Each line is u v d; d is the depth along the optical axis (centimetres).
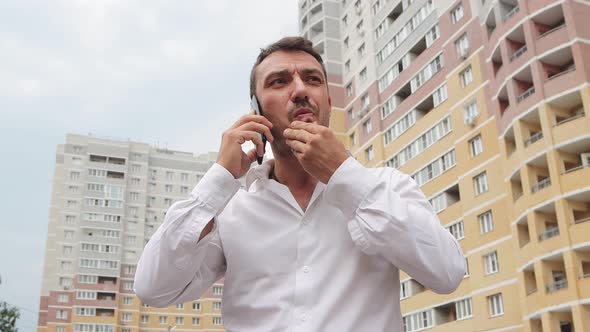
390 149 3928
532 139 2573
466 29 3294
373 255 221
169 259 222
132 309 7088
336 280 217
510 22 2723
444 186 3300
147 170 7931
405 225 203
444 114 3391
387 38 4109
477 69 3170
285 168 245
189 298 249
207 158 8294
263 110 246
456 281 217
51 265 7438
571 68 2480
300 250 222
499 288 2762
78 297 6938
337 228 224
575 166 2508
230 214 239
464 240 3062
